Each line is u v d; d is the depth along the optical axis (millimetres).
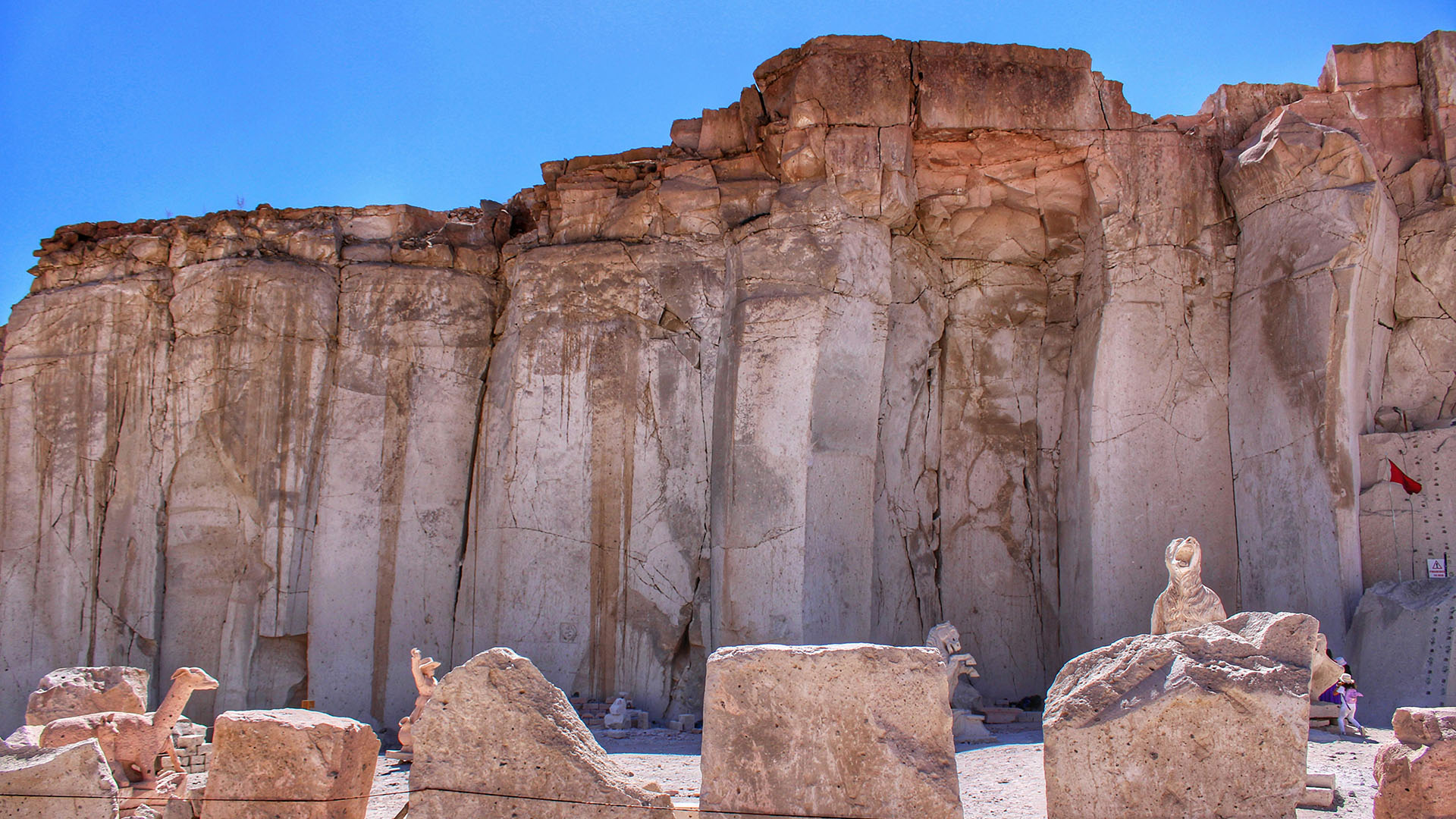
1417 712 5051
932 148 13391
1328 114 13109
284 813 5203
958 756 9438
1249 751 4754
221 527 14328
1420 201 12812
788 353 12625
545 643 13445
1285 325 12438
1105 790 4879
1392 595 11242
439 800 5164
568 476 13781
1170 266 13305
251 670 13922
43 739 7648
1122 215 13336
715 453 13281
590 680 13336
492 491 14172
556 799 5148
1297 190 12516
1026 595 14406
